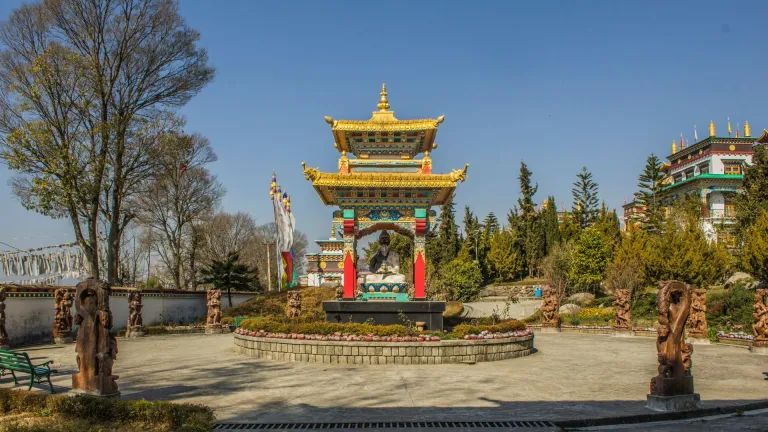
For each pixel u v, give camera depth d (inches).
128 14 1282.0
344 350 685.3
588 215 2822.3
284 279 1840.6
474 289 2138.3
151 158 1360.7
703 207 2362.2
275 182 1857.8
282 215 1855.3
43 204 1166.3
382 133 860.0
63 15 1219.9
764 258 1353.3
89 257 1227.9
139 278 2463.1
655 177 2409.0
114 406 395.5
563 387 536.4
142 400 403.5
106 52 1282.0
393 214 886.4
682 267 1628.9
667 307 439.8
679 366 439.2
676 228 2068.2
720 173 2596.0
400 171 883.4
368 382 557.0
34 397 425.4
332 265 2325.3
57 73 1185.4
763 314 832.3
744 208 1823.3
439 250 2758.4
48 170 1171.3
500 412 429.7
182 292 1512.1
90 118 1274.6
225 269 1662.2
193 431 354.0
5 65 1186.6
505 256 2664.9
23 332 956.6
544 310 1331.2
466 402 465.1
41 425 375.2
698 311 976.9
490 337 723.4
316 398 481.7
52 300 1034.1
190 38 1355.8
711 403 461.7
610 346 946.7
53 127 1219.2
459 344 695.7
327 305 830.5
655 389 446.0
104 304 443.2
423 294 857.5
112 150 1320.1
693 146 2778.1
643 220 2434.8
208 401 471.2
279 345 725.9
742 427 396.8
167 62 1346.0
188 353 823.7
